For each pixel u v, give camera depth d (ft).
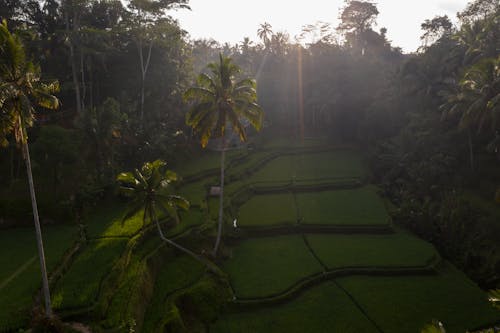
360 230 143.64
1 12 171.22
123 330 78.59
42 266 79.56
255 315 99.40
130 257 108.06
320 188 181.78
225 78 114.62
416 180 164.45
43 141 130.93
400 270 116.67
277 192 178.91
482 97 137.18
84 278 93.40
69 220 129.29
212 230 133.80
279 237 141.28
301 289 109.29
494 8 209.87
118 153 159.02
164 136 177.27
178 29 190.80
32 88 78.33
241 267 119.75
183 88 210.38
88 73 192.03
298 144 241.76
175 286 105.09
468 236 131.64
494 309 97.91
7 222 125.70
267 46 285.02
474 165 165.89
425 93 195.42
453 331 90.17
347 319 95.86
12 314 79.05
